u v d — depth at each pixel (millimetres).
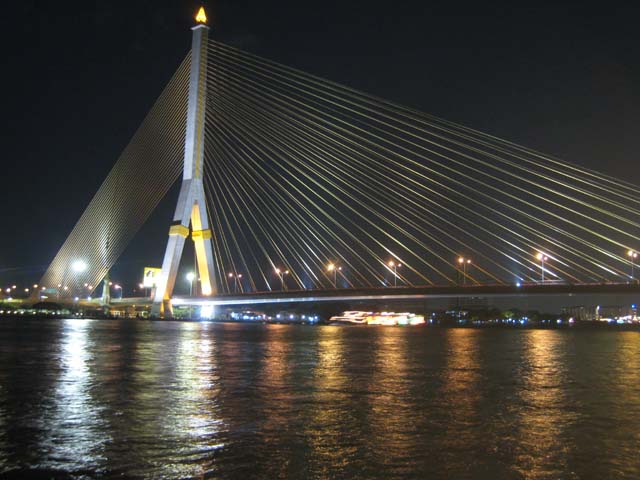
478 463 9664
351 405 14516
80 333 51438
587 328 108312
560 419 12984
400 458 9930
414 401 15164
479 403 14938
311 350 33719
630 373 22438
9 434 11383
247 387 17469
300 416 13133
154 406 14258
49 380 18766
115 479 8883
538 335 67812
